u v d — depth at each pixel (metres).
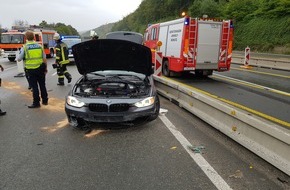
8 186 3.64
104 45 6.08
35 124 6.25
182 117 6.70
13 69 18.70
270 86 11.55
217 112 5.79
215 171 4.02
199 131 5.72
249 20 46.53
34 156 4.55
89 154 4.62
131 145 5.00
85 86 6.20
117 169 4.10
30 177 3.87
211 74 13.60
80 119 5.75
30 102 8.48
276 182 3.75
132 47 6.08
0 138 5.39
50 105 8.03
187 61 12.34
